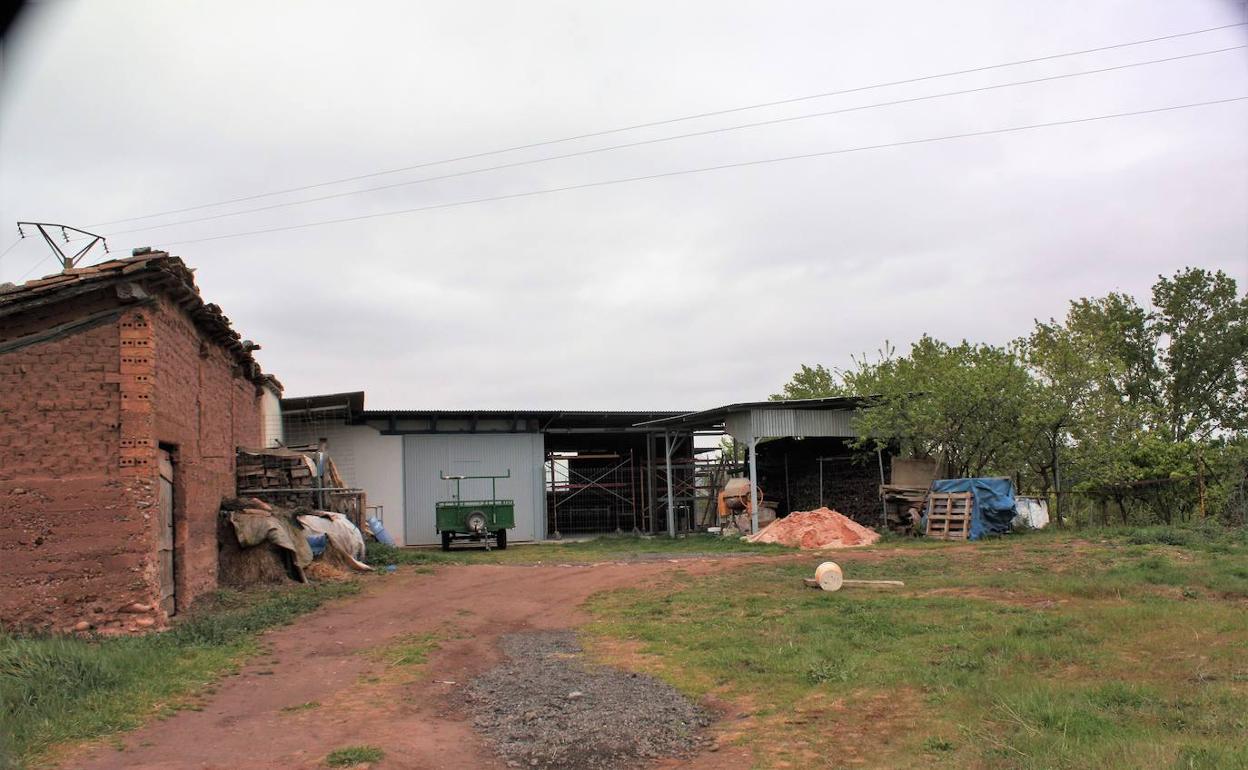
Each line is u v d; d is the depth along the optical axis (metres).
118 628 11.04
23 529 10.90
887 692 8.09
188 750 6.91
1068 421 26.28
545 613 14.29
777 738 7.08
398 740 7.30
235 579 16.14
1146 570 14.96
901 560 18.66
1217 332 40.06
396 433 34.88
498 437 35.94
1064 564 16.48
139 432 11.37
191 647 10.60
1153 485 26.30
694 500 37.03
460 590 16.75
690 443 38.44
